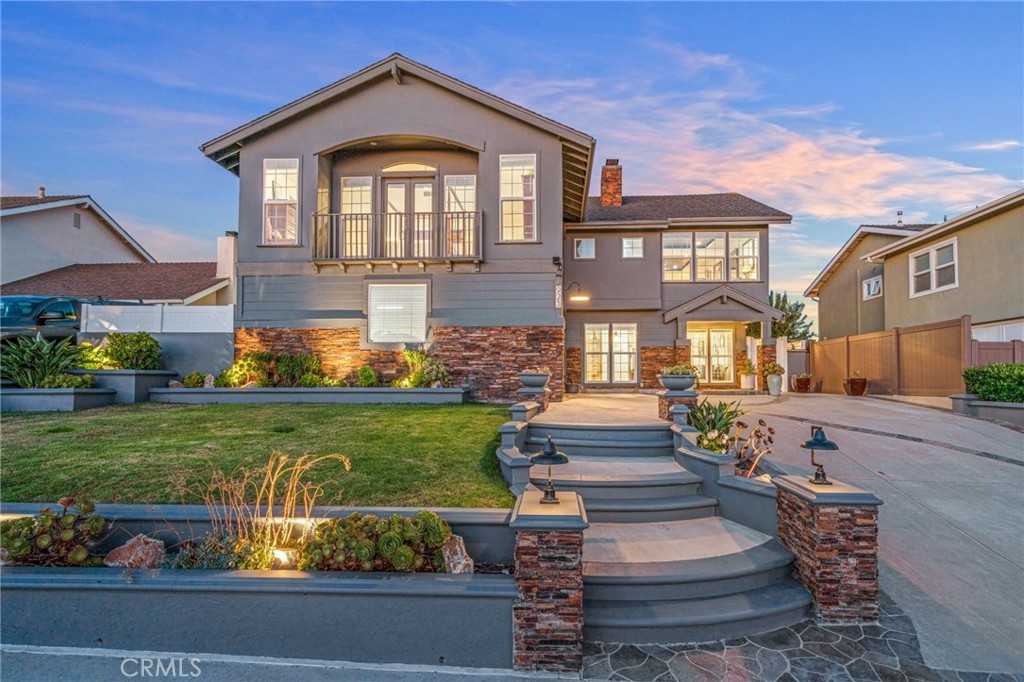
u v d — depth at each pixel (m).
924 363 14.20
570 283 17.75
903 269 18.50
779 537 5.27
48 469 6.17
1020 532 5.79
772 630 4.32
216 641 4.04
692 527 5.71
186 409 10.09
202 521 4.88
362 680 3.74
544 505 4.21
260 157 13.20
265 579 4.04
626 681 3.68
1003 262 14.23
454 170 13.77
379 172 13.83
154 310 12.88
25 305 12.55
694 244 17.91
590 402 12.55
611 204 19.77
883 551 5.43
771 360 17.05
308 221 13.14
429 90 13.05
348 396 11.58
